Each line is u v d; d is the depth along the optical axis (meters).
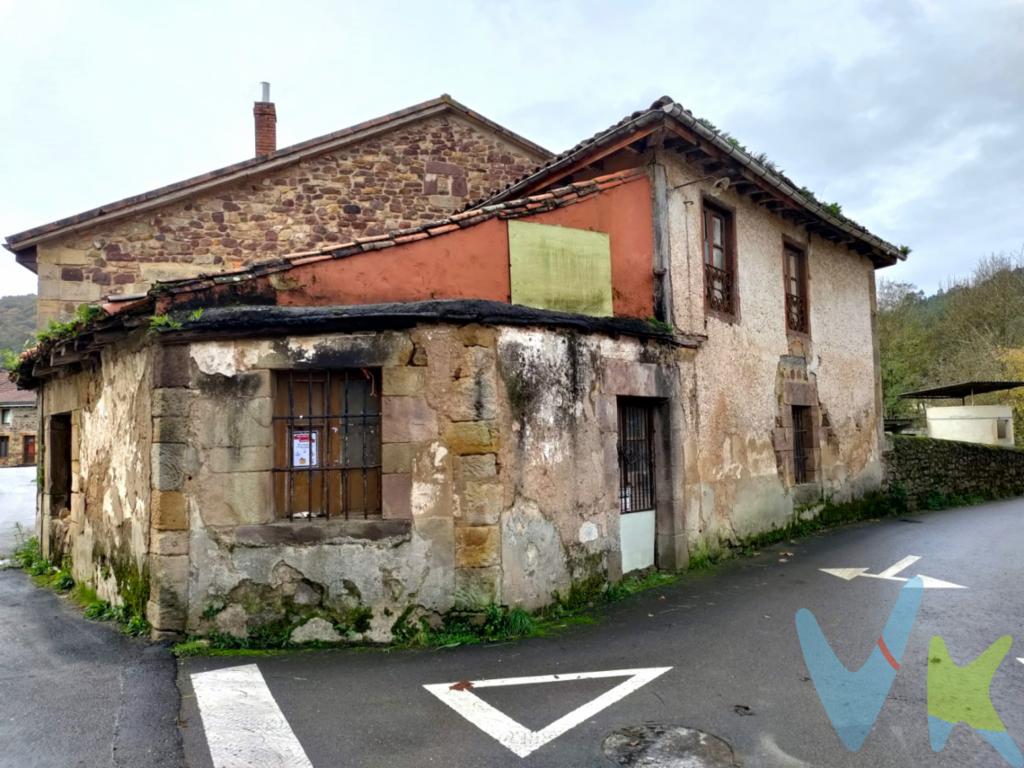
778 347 10.09
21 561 9.19
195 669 4.69
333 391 5.60
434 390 5.44
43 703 4.14
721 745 3.55
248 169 10.71
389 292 5.83
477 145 11.89
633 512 7.35
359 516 5.48
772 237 10.15
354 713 3.97
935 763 3.35
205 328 5.30
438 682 4.43
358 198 11.27
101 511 6.74
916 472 13.79
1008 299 27.00
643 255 7.62
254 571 5.25
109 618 6.04
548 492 5.98
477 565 5.36
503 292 6.30
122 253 10.29
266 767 3.37
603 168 8.17
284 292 5.54
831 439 11.43
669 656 4.90
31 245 10.02
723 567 7.89
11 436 35.28
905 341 26.95
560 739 3.64
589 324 6.46
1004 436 19.47
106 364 6.70
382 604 5.27
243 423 5.35
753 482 9.20
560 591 6.03
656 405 7.71
